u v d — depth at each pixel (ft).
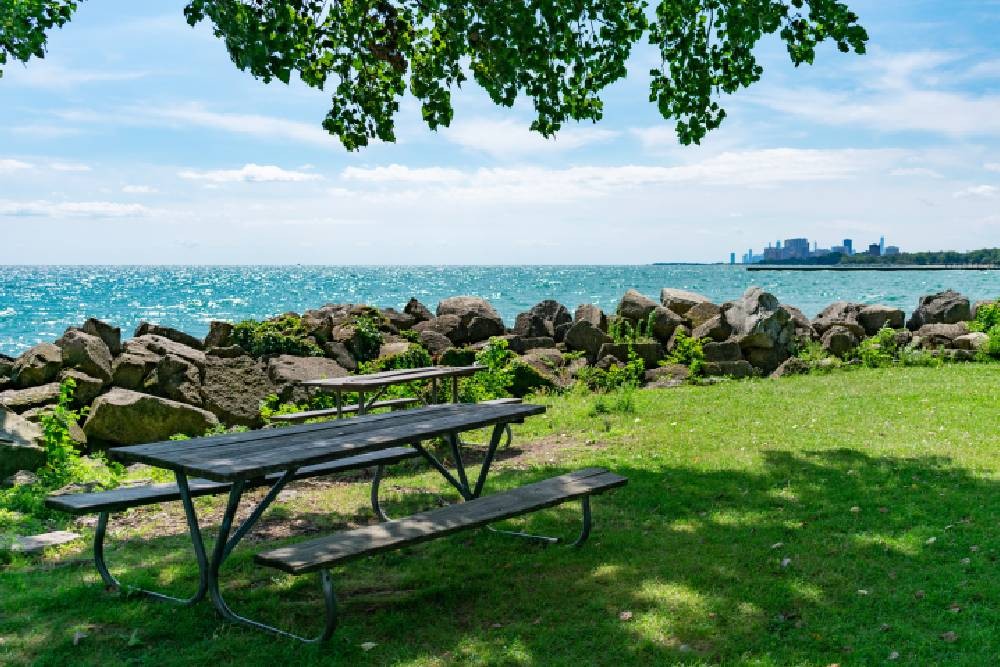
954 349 58.29
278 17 30.27
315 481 28.02
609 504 23.26
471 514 16.74
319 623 15.42
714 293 296.71
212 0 28.43
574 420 38.17
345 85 35.81
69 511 15.99
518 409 21.39
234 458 15.51
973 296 239.91
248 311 203.92
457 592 16.89
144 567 18.61
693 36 35.19
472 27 31.07
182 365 42.01
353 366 51.80
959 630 14.56
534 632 14.82
